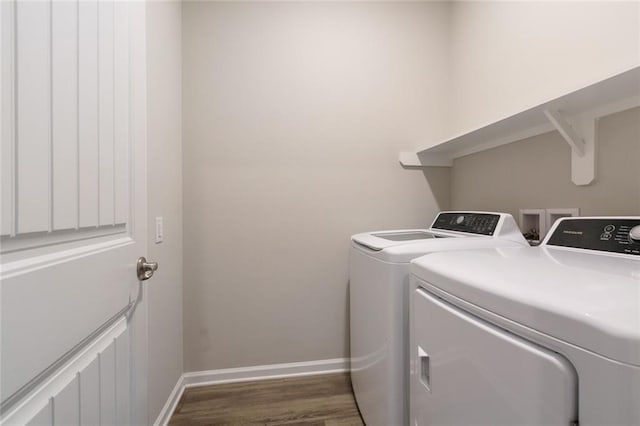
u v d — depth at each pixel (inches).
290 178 71.1
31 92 18.5
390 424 39.0
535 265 26.5
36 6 18.9
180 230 65.8
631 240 29.5
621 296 17.3
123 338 31.2
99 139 26.1
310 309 71.9
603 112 39.1
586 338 14.9
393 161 74.7
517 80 54.2
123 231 31.2
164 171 55.9
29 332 17.9
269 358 70.6
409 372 38.3
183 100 67.2
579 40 42.3
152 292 50.2
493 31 60.5
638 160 36.1
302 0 71.2
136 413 33.6
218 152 68.6
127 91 31.5
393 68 74.4
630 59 35.7
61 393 21.3
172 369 60.2
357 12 73.0
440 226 61.6
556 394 16.2
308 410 58.5
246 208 69.6
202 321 68.1
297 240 71.4
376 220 74.1
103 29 26.8
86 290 23.8
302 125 71.4
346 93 72.8
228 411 58.5
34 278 18.3
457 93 73.4
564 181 45.9
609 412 14.0
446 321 25.9
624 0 36.3
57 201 20.7
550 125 47.6
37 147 19.0
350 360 70.6
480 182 65.9
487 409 20.9
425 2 75.5
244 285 69.7
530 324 18.0
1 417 16.2
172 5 60.5
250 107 69.6
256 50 69.7
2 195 16.5
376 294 43.9
